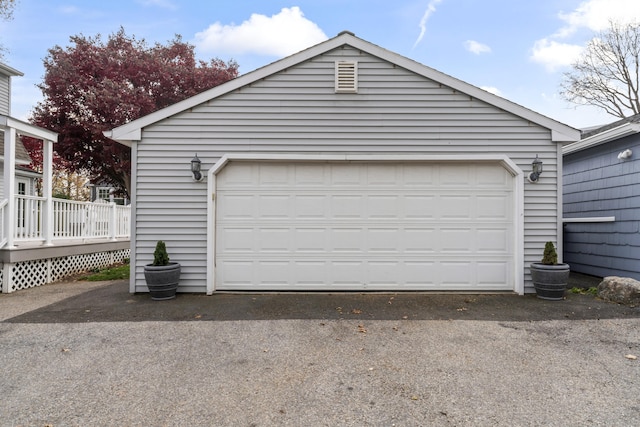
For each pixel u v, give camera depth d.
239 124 6.20
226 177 6.29
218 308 5.25
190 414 2.64
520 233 6.12
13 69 11.65
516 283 6.12
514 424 2.52
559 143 6.18
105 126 16.22
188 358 3.59
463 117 6.19
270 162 6.30
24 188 12.82
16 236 6.70
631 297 5.41
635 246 6.80
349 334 4.22
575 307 5.29
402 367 3.39
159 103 19.03
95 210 9.36
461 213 6.27
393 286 6.24
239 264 6.25
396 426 2.50
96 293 6.26
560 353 3.70
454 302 5.58
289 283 6.25
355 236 6.27
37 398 2.85
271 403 2.79
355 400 2.83
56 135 7.60
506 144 6.17
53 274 7.63
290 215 6.28
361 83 6.21
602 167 7.72
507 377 3.20
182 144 6.18
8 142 6.53
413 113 6.20
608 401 2.81
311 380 3.15
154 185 6.17
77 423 2.53
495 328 4.41
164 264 5.80
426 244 6.26
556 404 2.77
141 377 3.20
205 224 6.18
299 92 6.21
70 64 16.98
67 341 4.01
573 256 8.67
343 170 6.32
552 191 6.17
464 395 2.90
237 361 3.52
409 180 6.29
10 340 4.03
